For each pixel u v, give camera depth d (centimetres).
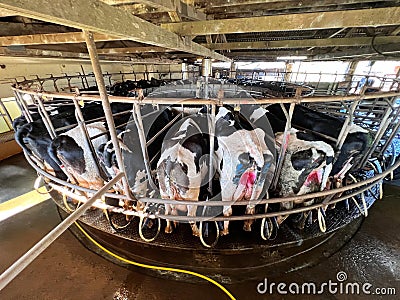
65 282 207
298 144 206
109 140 227
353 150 221
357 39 377
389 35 356
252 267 217
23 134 241
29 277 212
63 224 103
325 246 242
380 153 279
